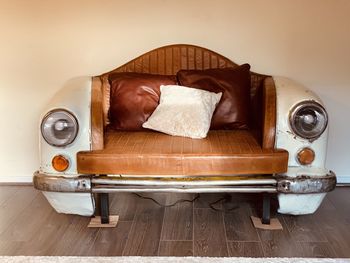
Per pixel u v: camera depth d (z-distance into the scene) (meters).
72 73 2.82
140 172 2.04
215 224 2.27
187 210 2.46
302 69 2.77
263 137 2.11
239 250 1.99
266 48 2.74
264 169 2.03
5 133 2.91
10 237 2.15
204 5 2.69
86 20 2.74
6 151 2.94
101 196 2.23
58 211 2.26
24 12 2.72
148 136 2.31
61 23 2.74
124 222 2.30
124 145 2.16
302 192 2.05
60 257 1.93
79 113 2.10
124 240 2.10
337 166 2.90
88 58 2.80
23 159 2.95
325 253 1.96
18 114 2.88
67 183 2.07
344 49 2.71
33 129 2.90
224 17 2.71
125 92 2.47
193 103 2.34
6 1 2.70
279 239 2.10
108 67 2.82
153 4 2.71
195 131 2.24
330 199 2.61
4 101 2.86
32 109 2.88
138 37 2.76
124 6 2.71
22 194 2.75
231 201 2.58
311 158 2.11
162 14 2.72
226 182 2.05
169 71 2.71
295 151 2.11
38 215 2.41
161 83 2.52
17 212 2.46
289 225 2.24
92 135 2.10
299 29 2.70
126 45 2.78
